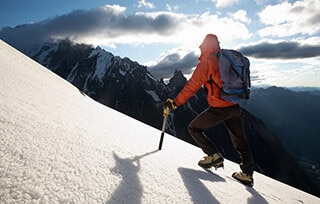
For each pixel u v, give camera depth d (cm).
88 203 133
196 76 335
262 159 14988
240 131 361
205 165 356
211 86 336
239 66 326
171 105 358
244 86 331
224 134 15175
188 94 343
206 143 357
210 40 357
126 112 17838
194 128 359
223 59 323
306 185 14775
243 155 362
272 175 14238
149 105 17925
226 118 347
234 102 331
